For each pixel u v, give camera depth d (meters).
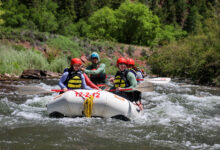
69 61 22.95
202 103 9.47
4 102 8.07
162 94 11.52
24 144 4.05
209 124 6.14
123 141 4.42
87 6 71.50
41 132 4.74
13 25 47.12
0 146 3.93
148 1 89.38
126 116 6.07
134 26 44.44
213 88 14.55
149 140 4.57
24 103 8.28
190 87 14.54
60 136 4.52
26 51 20.41
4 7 46.81
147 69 25.27
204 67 17.66
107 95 5.95
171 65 21.36
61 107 5.88
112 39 40.56
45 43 24.14
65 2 68.94
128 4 44.72
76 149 3.90
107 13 44.25
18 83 12.88
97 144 4.19
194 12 80.75
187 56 20.03
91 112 5.87
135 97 7.17
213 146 4.41
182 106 8.77
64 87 6.33
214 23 19.33
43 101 8.81
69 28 53.12
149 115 7.11
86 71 7.13
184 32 61.97
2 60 16.94
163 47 24.94
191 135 5.06
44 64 19.36
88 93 5.94
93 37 40.91
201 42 19.89
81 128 5.10
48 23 49.97
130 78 6.59
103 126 5.35
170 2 90.12
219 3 20.84
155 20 46.59
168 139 4.71
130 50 28.50
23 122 5.53
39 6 52.38
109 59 25.78
